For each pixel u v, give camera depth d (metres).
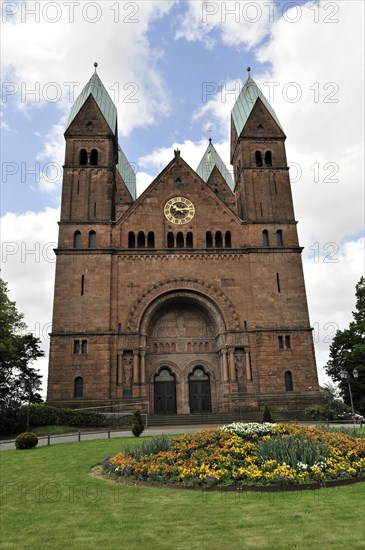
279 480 17.03
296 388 51.00
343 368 65.62
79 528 12.84
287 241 57.00
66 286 52.91
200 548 11.10
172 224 57.44
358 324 64.00
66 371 49.97
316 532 11.93
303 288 54.88
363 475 18.59
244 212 59.44
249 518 13.29
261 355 51.97
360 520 12.81
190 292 54.72
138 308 53.19
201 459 19.56
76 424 44.28
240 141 61.72
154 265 54.91
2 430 42.31
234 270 55.50
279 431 23.86
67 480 19.80
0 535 12.39
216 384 54.69
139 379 50.84
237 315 53.75
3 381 64.62
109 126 60.28
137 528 12.72
